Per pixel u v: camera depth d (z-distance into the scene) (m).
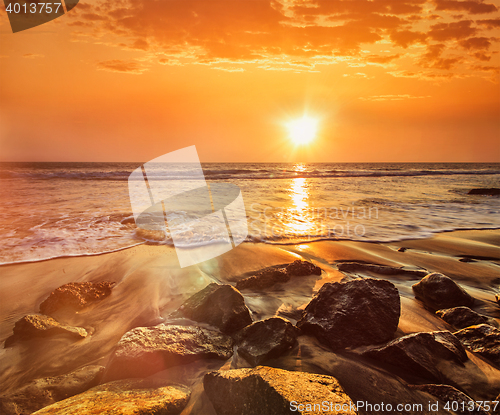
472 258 5.61
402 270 4.80
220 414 1.90
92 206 9.59
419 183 22.81
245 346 2.67
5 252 5.29
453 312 3.35
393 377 2.33
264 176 27.72
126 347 2.45
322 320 2.91
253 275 4.44
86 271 4.58
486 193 15.45
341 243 6.38
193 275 4.46
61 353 2.69
